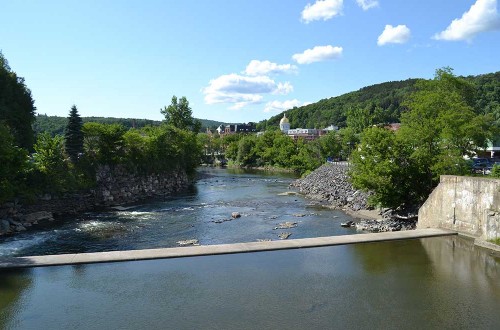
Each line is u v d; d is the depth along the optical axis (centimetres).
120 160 5059
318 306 1164
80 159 4597
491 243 1753
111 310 1131
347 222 3288
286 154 10869
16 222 3244
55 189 3906
